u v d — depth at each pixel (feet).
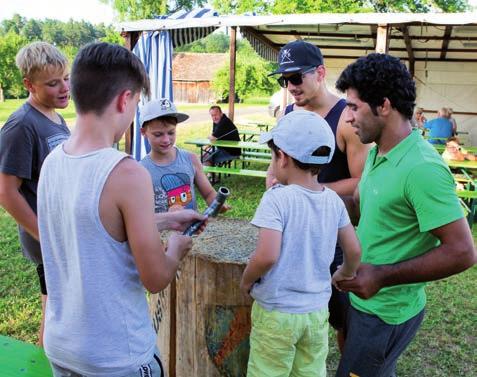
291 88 7.93
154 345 4.33
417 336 11.00
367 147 7.42
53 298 4.12
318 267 5.52
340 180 7.82
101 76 3.78
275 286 5.41
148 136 8.25
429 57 37.52
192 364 7.11
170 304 7.14
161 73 25.27
